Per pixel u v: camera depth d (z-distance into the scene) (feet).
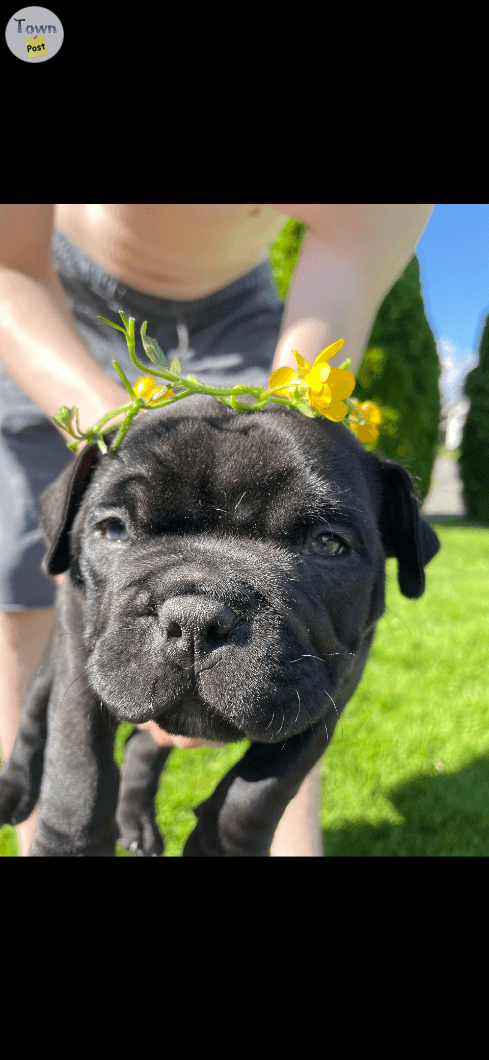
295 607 0.88
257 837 0.92
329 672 0.96
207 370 1.42
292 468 0.92
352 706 2.00
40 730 1.20
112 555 0.96
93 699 0.99
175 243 1.31
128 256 1.35
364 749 1.75
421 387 7.08
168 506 0.92
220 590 0.83
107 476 0.97
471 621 3.10
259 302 1.49
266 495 0.91
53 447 1.41
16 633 1.38
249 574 0.86
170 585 0.85
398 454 7.08
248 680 0.82
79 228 1.39
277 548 0.92
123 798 1.31
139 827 1.29
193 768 1.67
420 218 1.38
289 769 0.93
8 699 1.38
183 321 1.43
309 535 0.93
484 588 3.88
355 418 1.04
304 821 1.27
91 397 1.06
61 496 1.09
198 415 0.97
